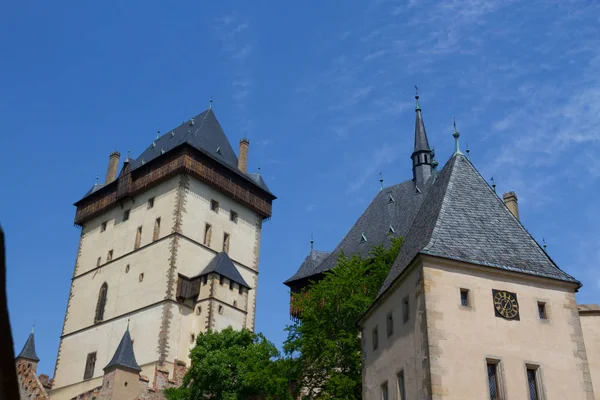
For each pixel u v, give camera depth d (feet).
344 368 133.59
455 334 80.07
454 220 92.12
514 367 80.23
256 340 170.09
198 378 162.30
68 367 219.20
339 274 149.69
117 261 223.92
